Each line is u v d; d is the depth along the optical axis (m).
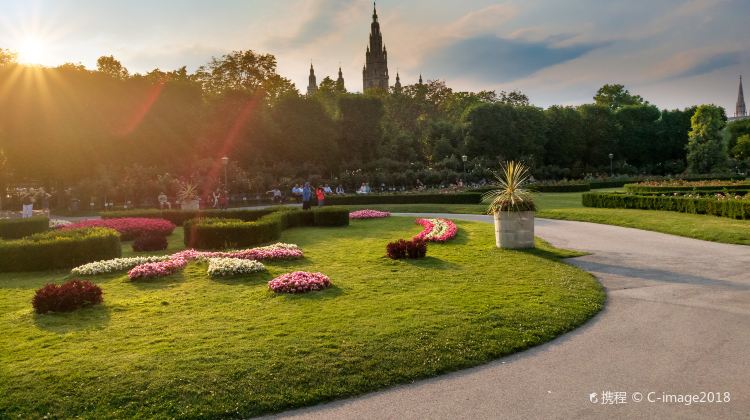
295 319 8.75
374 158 72.81
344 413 5.80
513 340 7.78
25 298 11.06
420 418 5.64
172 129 54.69
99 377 6.45
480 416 5.64
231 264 12.84
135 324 8.66
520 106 80.44
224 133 60.12
